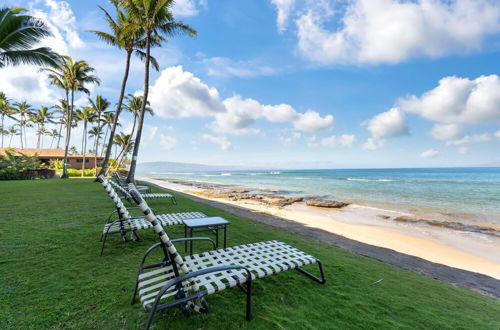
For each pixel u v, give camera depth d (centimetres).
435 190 2552
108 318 210
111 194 371
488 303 308
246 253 291
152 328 199
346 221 1095
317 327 215
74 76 2289
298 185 3500
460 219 1181
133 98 3212
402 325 227
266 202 1731
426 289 323
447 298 302
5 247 377
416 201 1797
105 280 280
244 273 232
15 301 232
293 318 227
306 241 534
